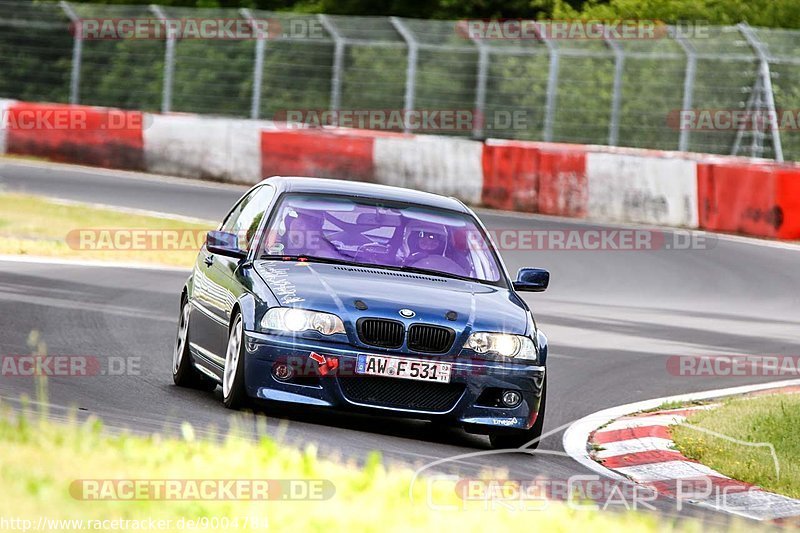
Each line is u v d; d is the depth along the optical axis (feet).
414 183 272.51
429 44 321.11
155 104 383.24
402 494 55.62
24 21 378.53
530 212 262.67
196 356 96.89
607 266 206.18
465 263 94.48
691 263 212.43
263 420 82.38
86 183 263.49
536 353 87.15
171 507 48.16
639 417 104.73
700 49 293.84
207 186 276.82
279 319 83.61
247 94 376.27
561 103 339.77
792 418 103.76
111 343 115.55
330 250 92.12
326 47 364.17
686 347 145.59
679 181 252.01
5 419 59.26
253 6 434.71
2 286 143.64
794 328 164.86
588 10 387.75
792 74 301.84
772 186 241.96
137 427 72.59
